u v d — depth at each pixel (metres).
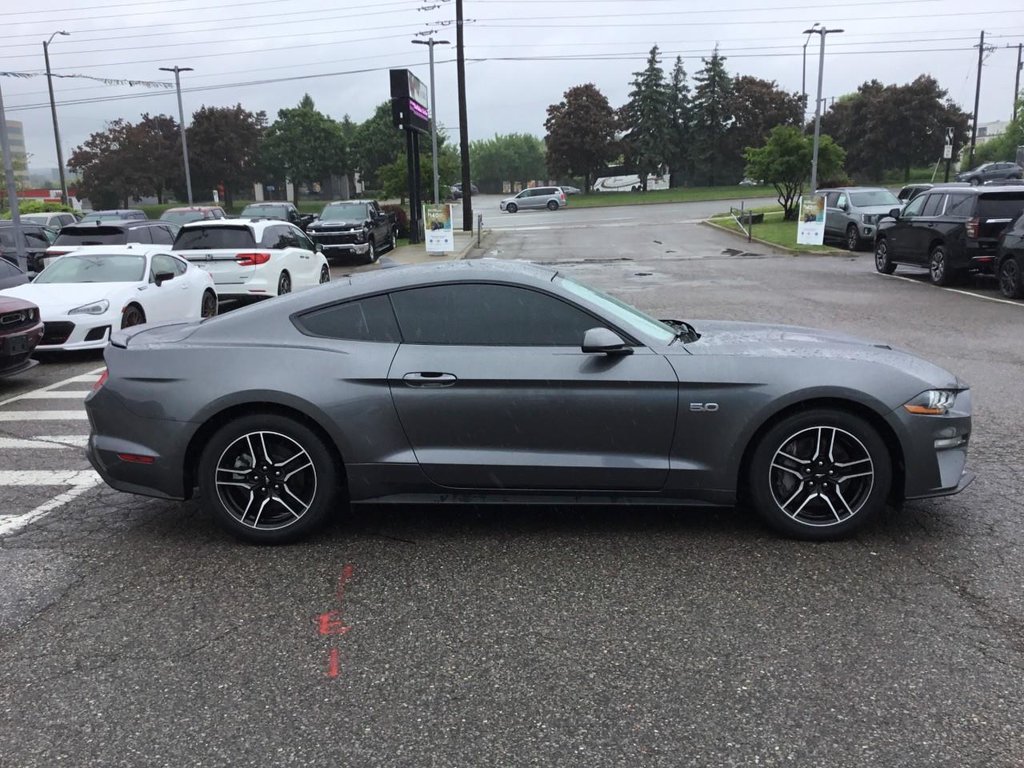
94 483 5.79
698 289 16.55
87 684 3.26
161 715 3.05
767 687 3.16
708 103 71.44
